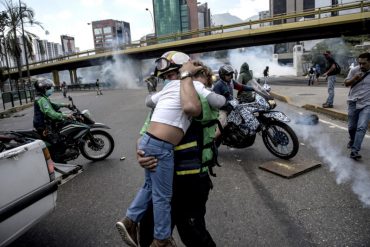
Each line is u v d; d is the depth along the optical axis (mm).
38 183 2967
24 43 39438
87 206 4305
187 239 2496
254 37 43000
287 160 5617
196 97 2258
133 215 2562
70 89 58250
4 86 35750
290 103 13969
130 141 8102
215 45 46844
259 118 5762
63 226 3783
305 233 3324
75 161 6504
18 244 3432
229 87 5805
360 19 34188
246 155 6152
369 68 5281
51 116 5574
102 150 6602
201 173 2414
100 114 14305
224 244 3205
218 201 4188
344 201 3990
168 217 2385
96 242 3391
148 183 2594
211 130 2439
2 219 2611
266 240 3238
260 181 4789
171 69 2441
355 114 5730
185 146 2383
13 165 2754
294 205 3955
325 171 5070
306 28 37688
